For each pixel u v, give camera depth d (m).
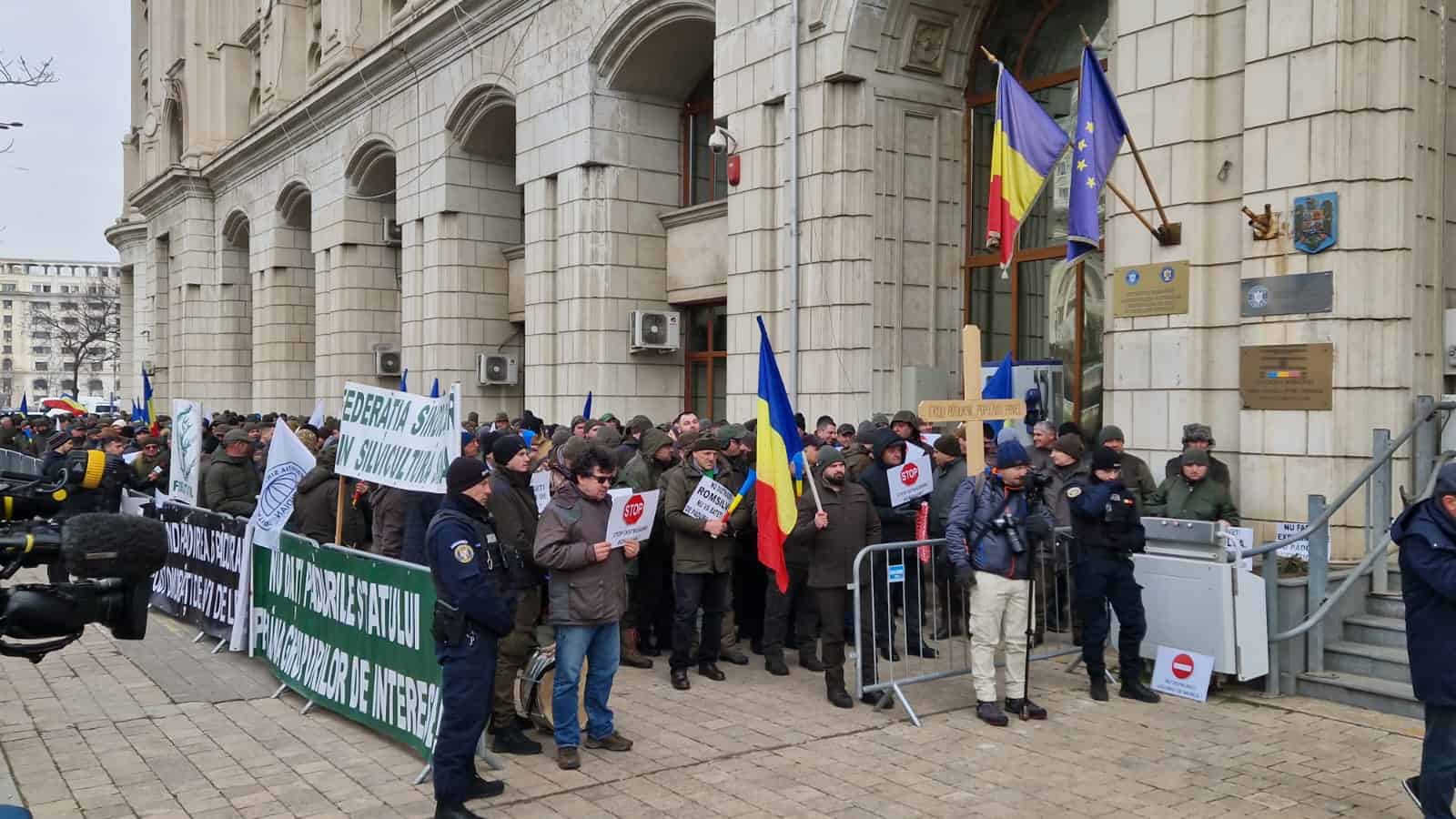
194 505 10.37
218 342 34.28
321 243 25.86
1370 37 7.92
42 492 2.85
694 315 17.48
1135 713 7.10
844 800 5.55
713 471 8.17
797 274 12.84
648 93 17.20
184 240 34.88
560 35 17.28
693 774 5.96
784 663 8.32
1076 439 7.35
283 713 7.26
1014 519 6.90
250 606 8.74
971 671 7.38
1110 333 9.66
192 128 35.19
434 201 20.88
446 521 5.25
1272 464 8.34
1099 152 8.57
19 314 118.19
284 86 29.17
